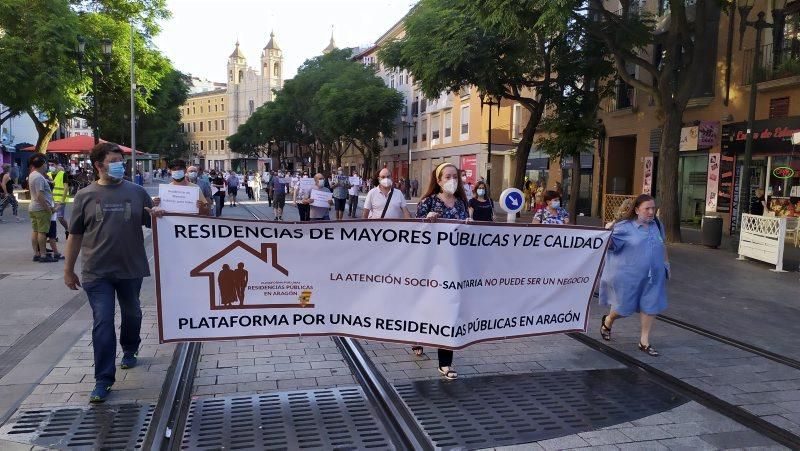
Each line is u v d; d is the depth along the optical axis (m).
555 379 5.11
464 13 15.17
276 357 5.55
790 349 6.20
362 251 4.77
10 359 5.27
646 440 3.98
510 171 36.75
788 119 16.56
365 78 45.44
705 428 4.19
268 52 111.69
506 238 4.96
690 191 21.16
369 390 4.75
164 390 4.58
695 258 12.91
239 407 4.38
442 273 4.73
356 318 4.82
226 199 36.62
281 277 4.72
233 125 118.69
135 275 4.71
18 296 7.70
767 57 17.44
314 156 65.38
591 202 26.64
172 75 41.47
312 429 4.04
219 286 4.64
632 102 23.67
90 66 23.70
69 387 4.63
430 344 4.79
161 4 30.19
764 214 16.81
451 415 4.31
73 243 4.59
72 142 27.73
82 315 6.79
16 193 26.81
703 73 19.69
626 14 15.39
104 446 3.71
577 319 5.36
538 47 19.66
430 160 47.03
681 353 5.95
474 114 39.25
